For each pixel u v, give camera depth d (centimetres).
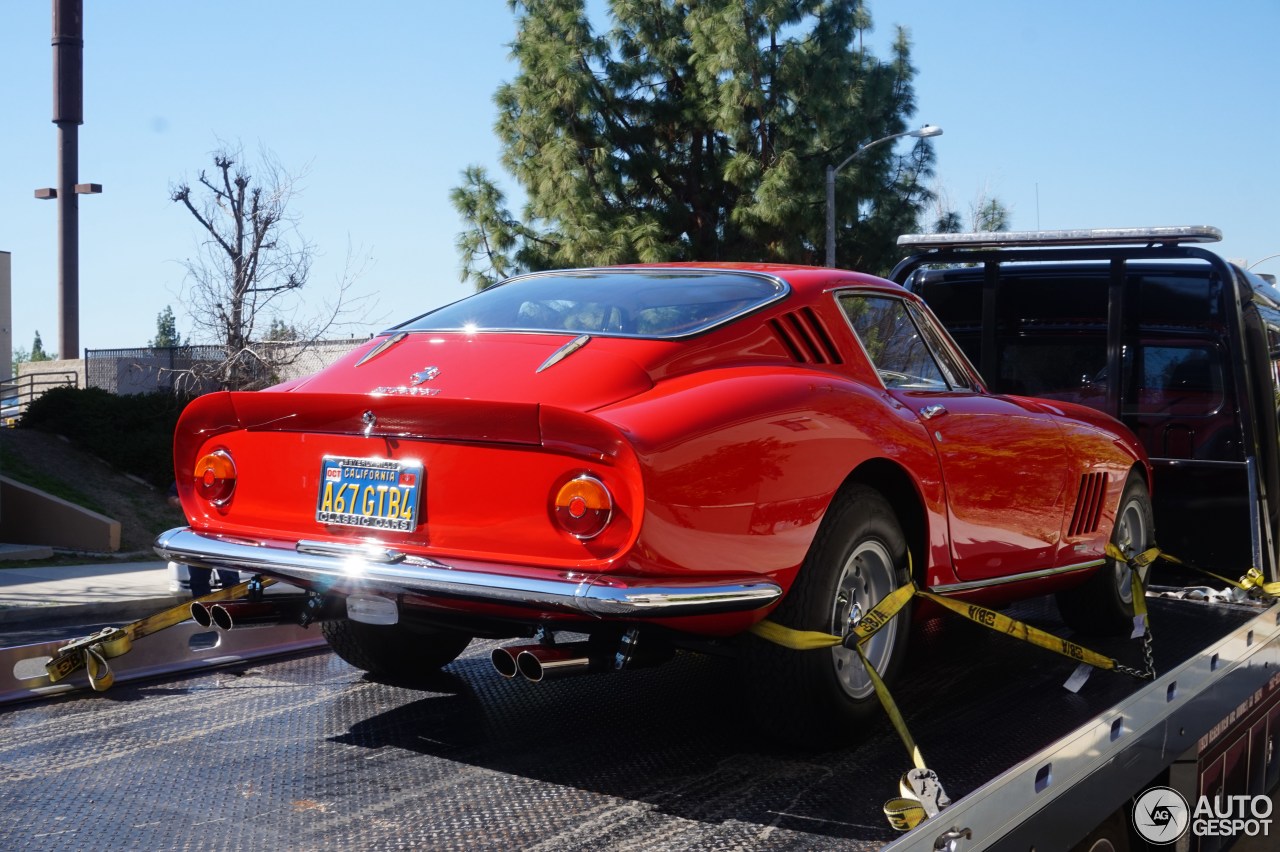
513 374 307
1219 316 568
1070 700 370
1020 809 235
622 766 300
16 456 1972
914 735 331
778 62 2453
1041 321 619
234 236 2225
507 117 2533
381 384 320
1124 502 495
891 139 2573
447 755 307
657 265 394
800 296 354
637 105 2577
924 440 354
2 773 284
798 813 264
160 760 297
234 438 333
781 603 312
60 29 2839
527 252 2472
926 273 643
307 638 443
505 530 288
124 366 2691
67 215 2852
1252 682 414
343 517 311
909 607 349
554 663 286
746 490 292
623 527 276
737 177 2431
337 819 256
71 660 354
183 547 331
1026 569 422
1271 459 553
